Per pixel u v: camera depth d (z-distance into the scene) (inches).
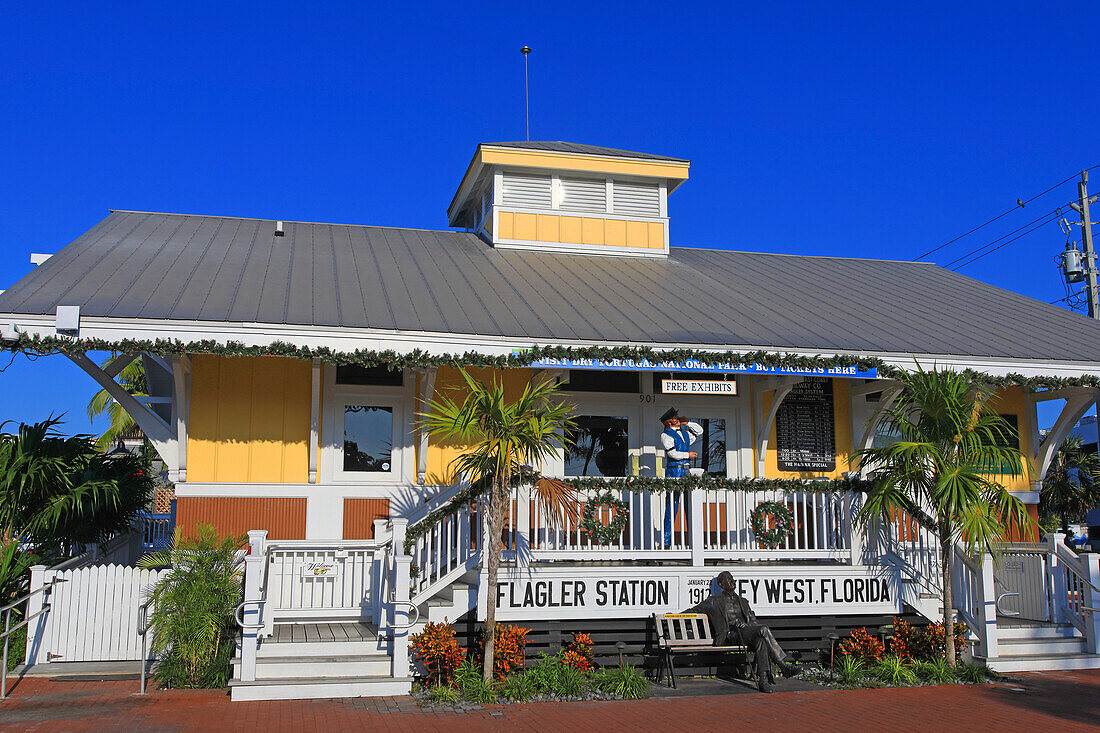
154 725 314.3
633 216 679.1
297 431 490.3
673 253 718.5
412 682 377.4
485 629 385.7
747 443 562.3
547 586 424.2
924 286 684.1
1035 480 586.2
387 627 390.6
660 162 676.7
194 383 480.7
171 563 416.5
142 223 609.9
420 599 406.9
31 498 456.4
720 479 453.4
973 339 524.4
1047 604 480.4
